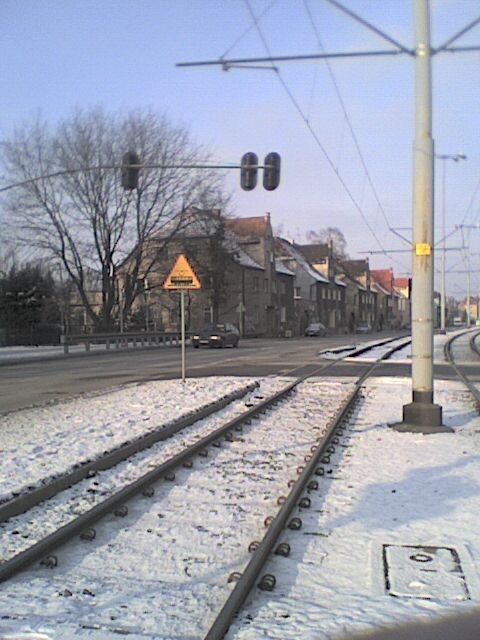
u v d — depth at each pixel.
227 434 10.02
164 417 11.40
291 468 7.94
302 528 5.64
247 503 6.45
